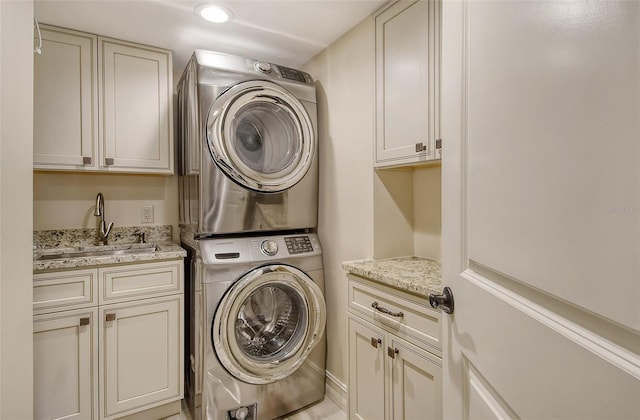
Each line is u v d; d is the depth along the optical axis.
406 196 1.89
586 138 0.40
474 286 0.70
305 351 1.91
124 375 1.75
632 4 0.34
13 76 1.08
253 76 1.88
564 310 0.45
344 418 1.88
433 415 1.19
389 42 1.65
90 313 1.66
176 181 2.41
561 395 0.45
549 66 0.47
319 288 1.96
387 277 1.38
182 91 2.14
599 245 0.39
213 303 1.70
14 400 1.11
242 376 1.75
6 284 1.06
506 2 0.58
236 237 1.86
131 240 2.27
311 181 2.09
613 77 0.37
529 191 0.52
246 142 1.96
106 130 1.95
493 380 0.63
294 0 1.64
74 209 2.11
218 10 1.71
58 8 1.67
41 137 1.79
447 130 0.83
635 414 0.34
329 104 2.12
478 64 0.68
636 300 0.34
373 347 1.50
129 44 2.02
